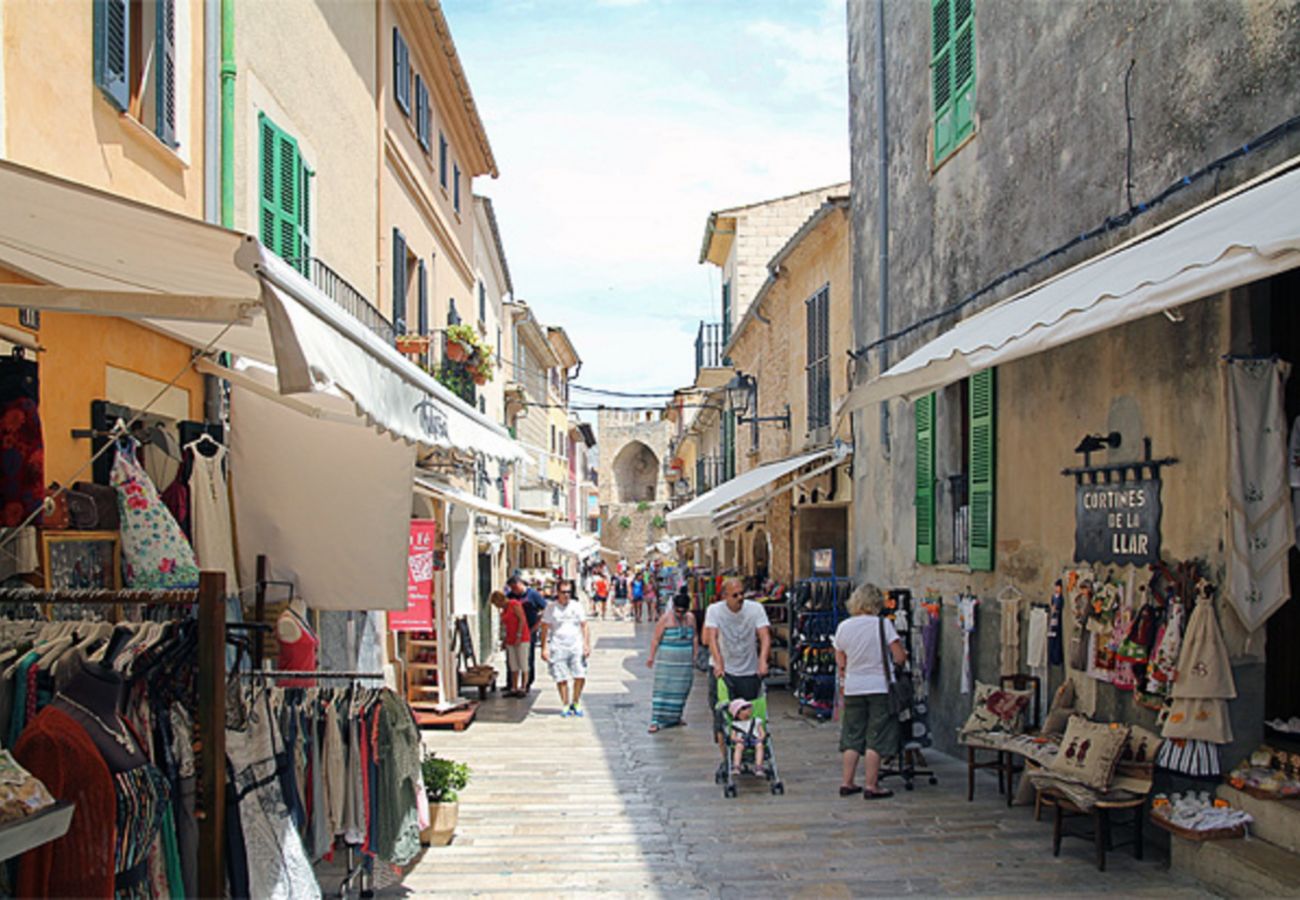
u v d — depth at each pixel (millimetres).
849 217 13938
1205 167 5867
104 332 5309
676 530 18328
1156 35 6473
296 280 3344
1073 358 7551
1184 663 5777
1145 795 6020
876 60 12297
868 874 6090
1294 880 4875
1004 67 8742
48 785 3098
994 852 6465
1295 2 5207
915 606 10930
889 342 11930
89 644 3623
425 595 11008
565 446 46062
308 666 6133
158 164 6016
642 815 7695
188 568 5203
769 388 20406
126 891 3328
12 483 4316
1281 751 5629
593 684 16812
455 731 11914
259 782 4090
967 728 8070
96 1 5160
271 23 8125
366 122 11531
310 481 6309
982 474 9102
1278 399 5730
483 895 5812
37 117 4598
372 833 5371
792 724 12273
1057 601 7566
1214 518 5863
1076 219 7496
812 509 16609
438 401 4973
